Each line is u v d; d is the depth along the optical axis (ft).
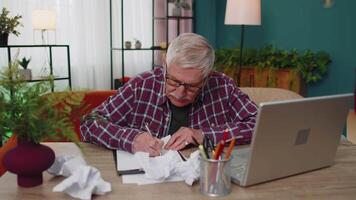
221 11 16.87
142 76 4.88
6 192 2.99
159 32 15.89
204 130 4.32
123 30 14.90
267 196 2.97
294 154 3.27
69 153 3.98
